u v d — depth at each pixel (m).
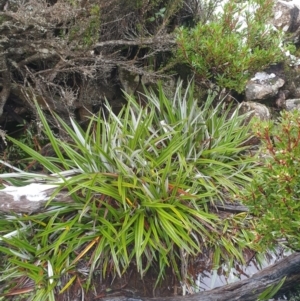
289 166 1.33
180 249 1.87
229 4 2.31
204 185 1.97
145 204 1.87
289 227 1.39
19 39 2.01
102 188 1.84
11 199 1.79
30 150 1.97
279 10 2.77
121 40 2.19
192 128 2.19
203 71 2.31
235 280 1.83
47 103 2.18
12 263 1.84
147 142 2.00
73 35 2.01
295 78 2.66
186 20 2.63
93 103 2.42
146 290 1.81
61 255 1.80
